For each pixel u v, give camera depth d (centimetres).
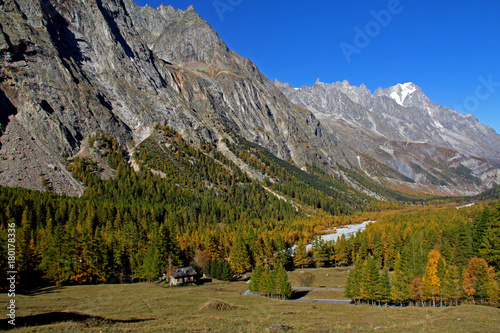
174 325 4691
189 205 18488
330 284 10188
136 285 9388
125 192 17412
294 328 4816
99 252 9600
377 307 7406
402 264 9262
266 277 8669
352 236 14262
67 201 14212
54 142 19388
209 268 11256
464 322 5009
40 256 9069
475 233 10262
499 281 7544
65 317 4894
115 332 4200
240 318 5450
